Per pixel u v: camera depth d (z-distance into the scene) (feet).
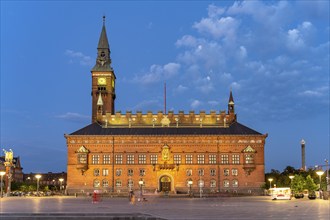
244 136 529.45
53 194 534.78
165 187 529.86
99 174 528.63
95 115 614.34
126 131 547.08
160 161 529.86
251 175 524.11
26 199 353.92
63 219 148.15
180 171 527.81
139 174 529.04
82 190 524.52
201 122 564.71
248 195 492.13
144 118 570.46
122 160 531.50
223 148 529.86
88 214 155.84
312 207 209.77
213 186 524.52
